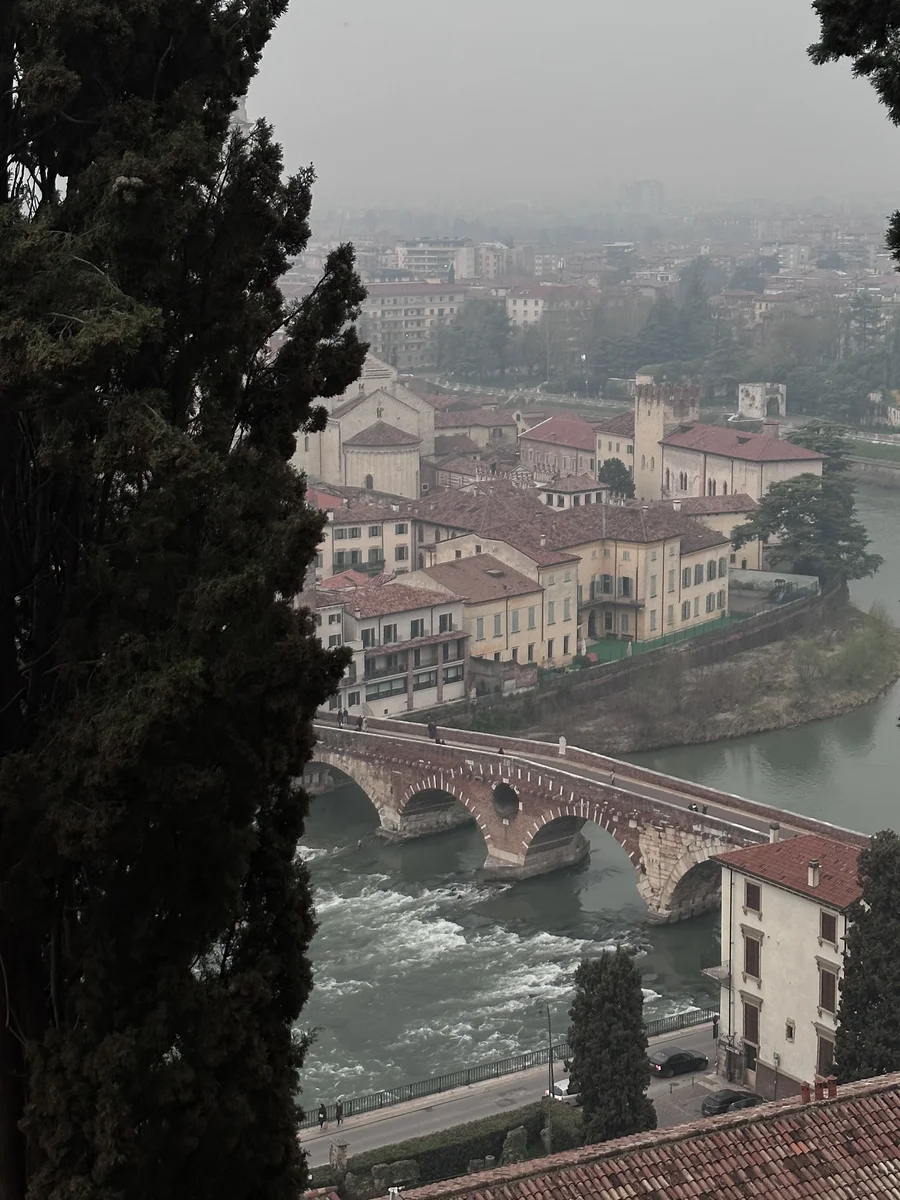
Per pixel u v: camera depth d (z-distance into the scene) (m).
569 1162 37.94
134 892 24.70
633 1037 73.50
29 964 25.59
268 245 28.31
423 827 131.00
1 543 25.41
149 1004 24.58
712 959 106.00
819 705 157.75
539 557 161.88
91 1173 23.55
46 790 23.77
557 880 121.50
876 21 27.64
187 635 24.22
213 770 24.83
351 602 145.75
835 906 76.62
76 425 23.42
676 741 150.50
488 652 156.38
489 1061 90.69
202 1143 24.58
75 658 24.98
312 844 129.75
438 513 182.62
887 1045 66.31
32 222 23.98
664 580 174.12
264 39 28.38
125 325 21.77
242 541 25.08
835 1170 38.06
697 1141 38.59
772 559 190.62
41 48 24.72
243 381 28.38
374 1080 88.81
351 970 105.38
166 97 26.70
